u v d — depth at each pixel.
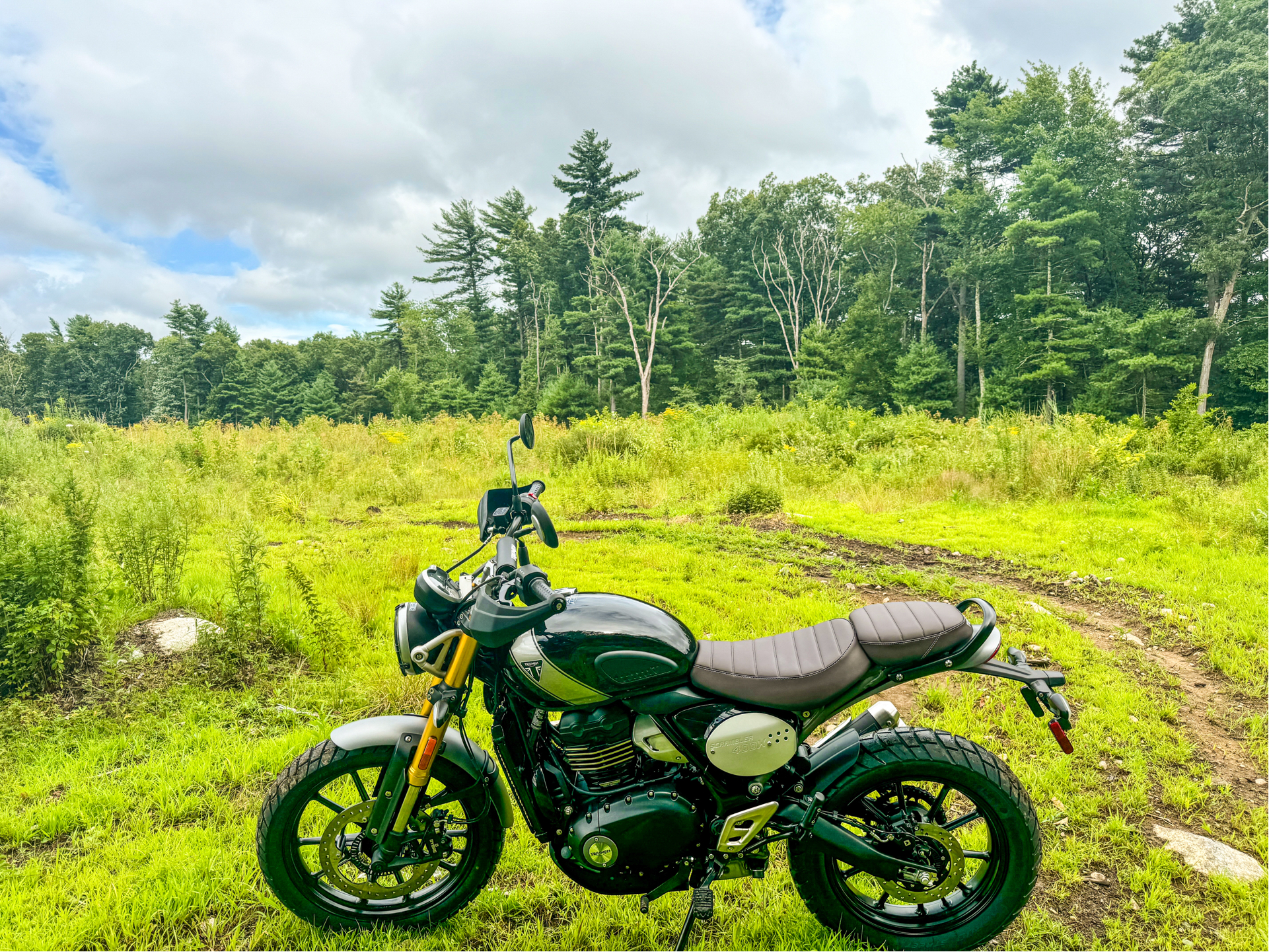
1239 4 47.12
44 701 4.33
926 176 63.75
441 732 2.49
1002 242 52.91
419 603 2.59
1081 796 3.62
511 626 2.26
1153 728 4.33
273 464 13.36
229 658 4.83
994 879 2.66
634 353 63.06
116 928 2.71
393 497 12.14
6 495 10.09
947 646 2.39
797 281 70.94
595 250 73.31
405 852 2.69
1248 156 45.31
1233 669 5.21
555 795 2.52
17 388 99.62
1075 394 47.34
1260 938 2.74
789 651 2.49
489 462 15.96
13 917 2.73
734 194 71.50
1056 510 10.84
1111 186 49.88
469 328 77.19
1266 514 8.51
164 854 3.06
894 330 56.28
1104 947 2.72
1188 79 47.41
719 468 13.92
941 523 10.33
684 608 6.35
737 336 69.06
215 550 8.09
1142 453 13.13
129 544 5.91
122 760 3.90
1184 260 51.69
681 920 2.79
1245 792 3.79
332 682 4.76
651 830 2.38
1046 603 6.81
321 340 107.31
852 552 8.85
